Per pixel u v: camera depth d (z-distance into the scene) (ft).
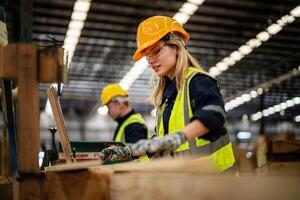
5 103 5.47
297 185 2.75
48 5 27.20
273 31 32.37
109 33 32.63
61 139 6.84
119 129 13.12
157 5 27.96
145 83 45.50
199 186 2.92
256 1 28.17
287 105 55.31
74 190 4.09
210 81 5.78
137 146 4.58
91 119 59.82
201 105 5.46
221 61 39.40
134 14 29.35
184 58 6.30
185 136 4.84
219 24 31.42
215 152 5.86
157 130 7.06
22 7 11.09
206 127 5.01
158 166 3.75
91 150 9.18
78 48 35.45
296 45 35.70
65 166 4.29
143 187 3.31
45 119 52.65
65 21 29.73
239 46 35.83
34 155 4.04
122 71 41.68
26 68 4.09
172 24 6.48
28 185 4.01
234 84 47.09
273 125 61.93
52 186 4.07
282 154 9.43
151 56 6.48
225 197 2.80
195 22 30.89
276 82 43.73
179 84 6.25
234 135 63.98
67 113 58.90
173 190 3.05
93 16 29.53
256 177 2.80
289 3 28.63
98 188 4.09
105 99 13.38
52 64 4.16
